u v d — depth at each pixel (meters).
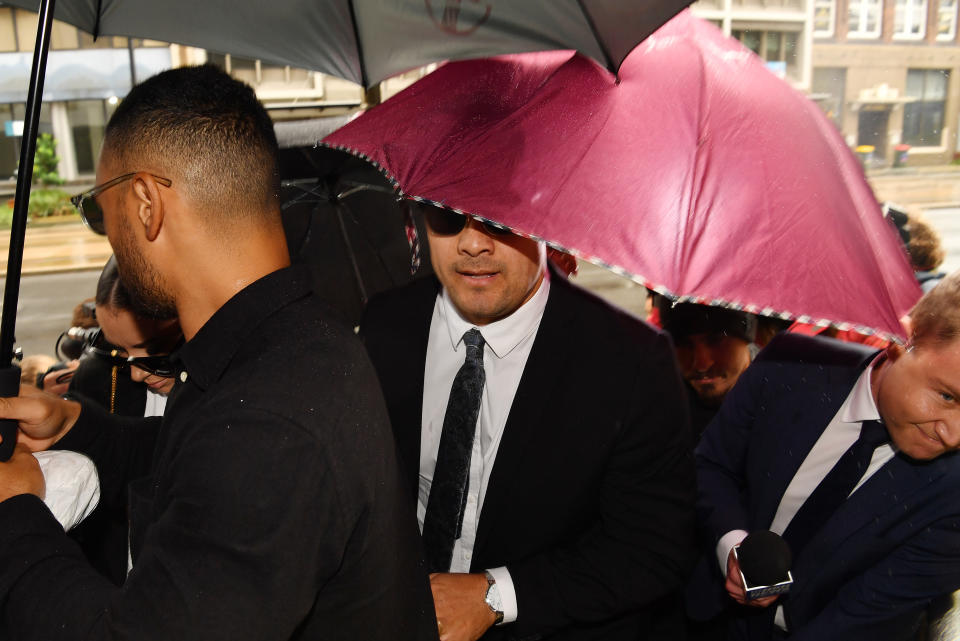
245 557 0.79
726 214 1.13
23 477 1.00
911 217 3.52
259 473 0.81
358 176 2.89
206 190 0.93
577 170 1.17
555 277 1.58
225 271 0.96
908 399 1.39
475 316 1.43
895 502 1.53
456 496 1.49
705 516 1.81
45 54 0.94
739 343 2.24
